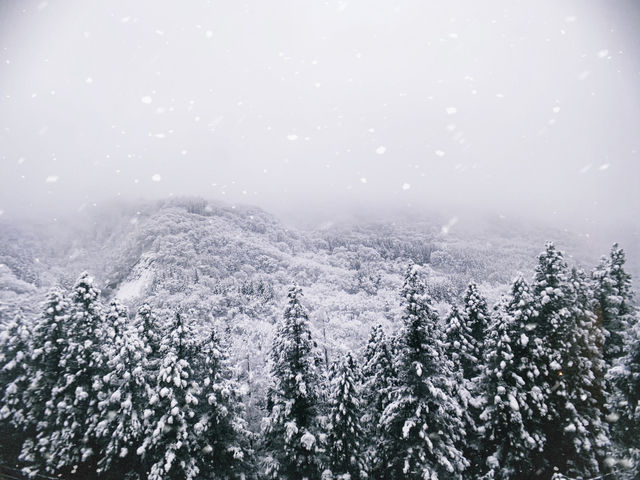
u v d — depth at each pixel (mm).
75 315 23844
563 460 20484
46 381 23469
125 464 22375
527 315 21156
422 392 20266
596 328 22172
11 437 24359
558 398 20859
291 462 21219
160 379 20859
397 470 21094
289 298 22391
